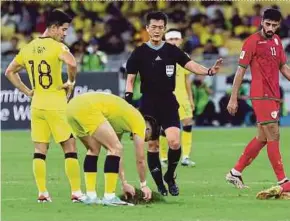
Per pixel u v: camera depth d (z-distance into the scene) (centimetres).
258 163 4903
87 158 3325
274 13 3612
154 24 3562
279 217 3022
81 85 7156
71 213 3127
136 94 6762
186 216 3036
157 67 3575
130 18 9056
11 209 3247
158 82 3578
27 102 7081
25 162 4994
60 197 3597
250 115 7406
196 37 8606
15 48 8000
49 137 3441
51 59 3366
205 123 7419
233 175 3869
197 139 6356
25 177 4322
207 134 6700
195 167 4775
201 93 7381
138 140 3231
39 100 3397
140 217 3012
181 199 3478
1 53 8031
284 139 6272
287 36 8775
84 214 3092
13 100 7056
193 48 8450
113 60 7688
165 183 4025
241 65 3669
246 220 2961
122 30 8825
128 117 3216
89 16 9000
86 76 7175
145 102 3603
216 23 9019
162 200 3369
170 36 4722
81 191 3703
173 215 3058
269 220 2961
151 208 3203
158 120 3591
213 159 5144
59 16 3381
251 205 3297
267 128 3662
